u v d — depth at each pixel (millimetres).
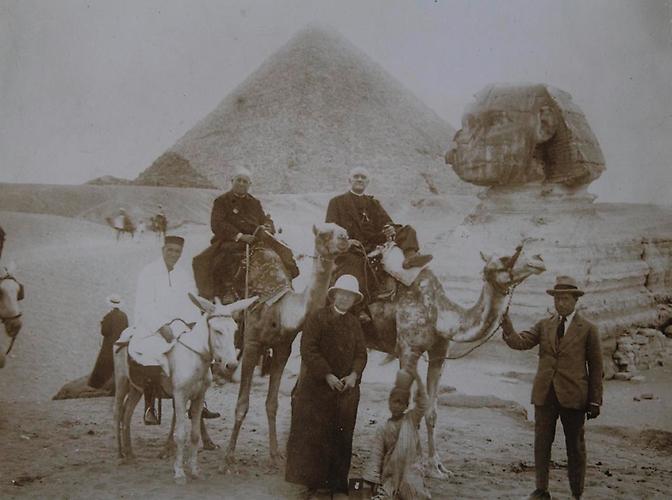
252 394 9039
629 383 11562
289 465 5414
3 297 8086
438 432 7691
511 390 9766
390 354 6738
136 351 5832
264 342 6234
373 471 4922
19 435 7086
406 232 6520
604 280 12625
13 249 16422
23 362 10039
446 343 6238
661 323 13594
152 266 6176
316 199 30266
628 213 15773
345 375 5453
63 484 5652
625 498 5836
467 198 30516
